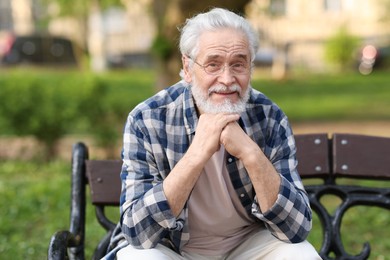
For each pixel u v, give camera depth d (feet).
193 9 26.45
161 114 9.19
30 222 19.67
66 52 81.25
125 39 101.24
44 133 29.60
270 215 8.61
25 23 93.50
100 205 10.68
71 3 54.13
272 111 9.37
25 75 30.30
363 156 10.84
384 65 91.76
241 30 8.84
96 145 30.07
